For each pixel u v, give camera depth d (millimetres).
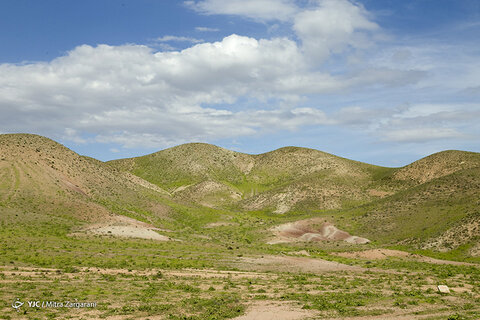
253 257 67000
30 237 68875
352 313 31703
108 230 81375
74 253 60594
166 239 81562
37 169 108000
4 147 114062
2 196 91000
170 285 42656
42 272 46938
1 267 48219
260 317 30812
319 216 121000
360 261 67312
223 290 41250
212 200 188250
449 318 29125
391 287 43719
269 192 178625
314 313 31922
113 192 120125
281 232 107688
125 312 31656
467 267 61344
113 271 50156
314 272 55906
